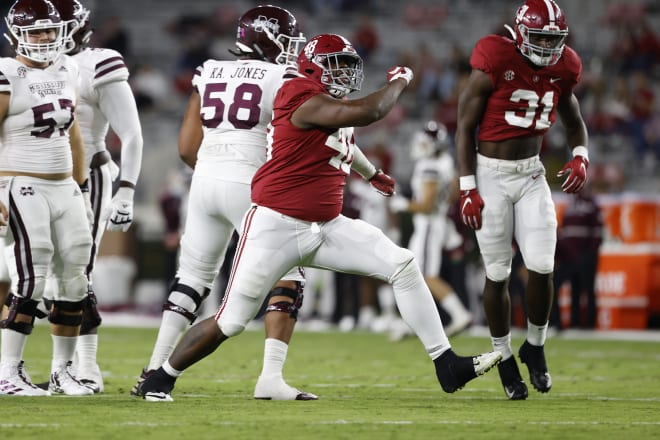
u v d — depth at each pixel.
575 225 45.75
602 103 67.50
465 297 42.75
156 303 59.72
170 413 17.03
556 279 45.97
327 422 16.19
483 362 18.59
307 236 18.23
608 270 49.59
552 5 19.92
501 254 20.80
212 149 19.75
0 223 18.94
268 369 19.89
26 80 19.22
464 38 77.81
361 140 68.31
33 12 18.92
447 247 41.22
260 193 18.28
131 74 75.81
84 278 20.27
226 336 18.42
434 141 39.69
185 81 75.25
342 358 32.12
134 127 21.47
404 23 79.25
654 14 76.31
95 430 14.91
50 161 19.48
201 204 19.77
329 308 52.41
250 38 20.14
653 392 22.72
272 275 18.20
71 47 20.64
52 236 19.84
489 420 16.84
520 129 20.45
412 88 71.25
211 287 20.33
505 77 20.28
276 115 18.22
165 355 19.95
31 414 16.64
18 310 19.58
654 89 70.75
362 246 18.48
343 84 18.30
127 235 60.16
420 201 39.50
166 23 82.69
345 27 80.19
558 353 35.81
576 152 21.62
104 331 43.59
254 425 15.69
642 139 66.12
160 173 66.00
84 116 21.48
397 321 41.19
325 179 18.20
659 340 43.12
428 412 17.92
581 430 15.73
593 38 74.56
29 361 28.38
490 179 20.67
